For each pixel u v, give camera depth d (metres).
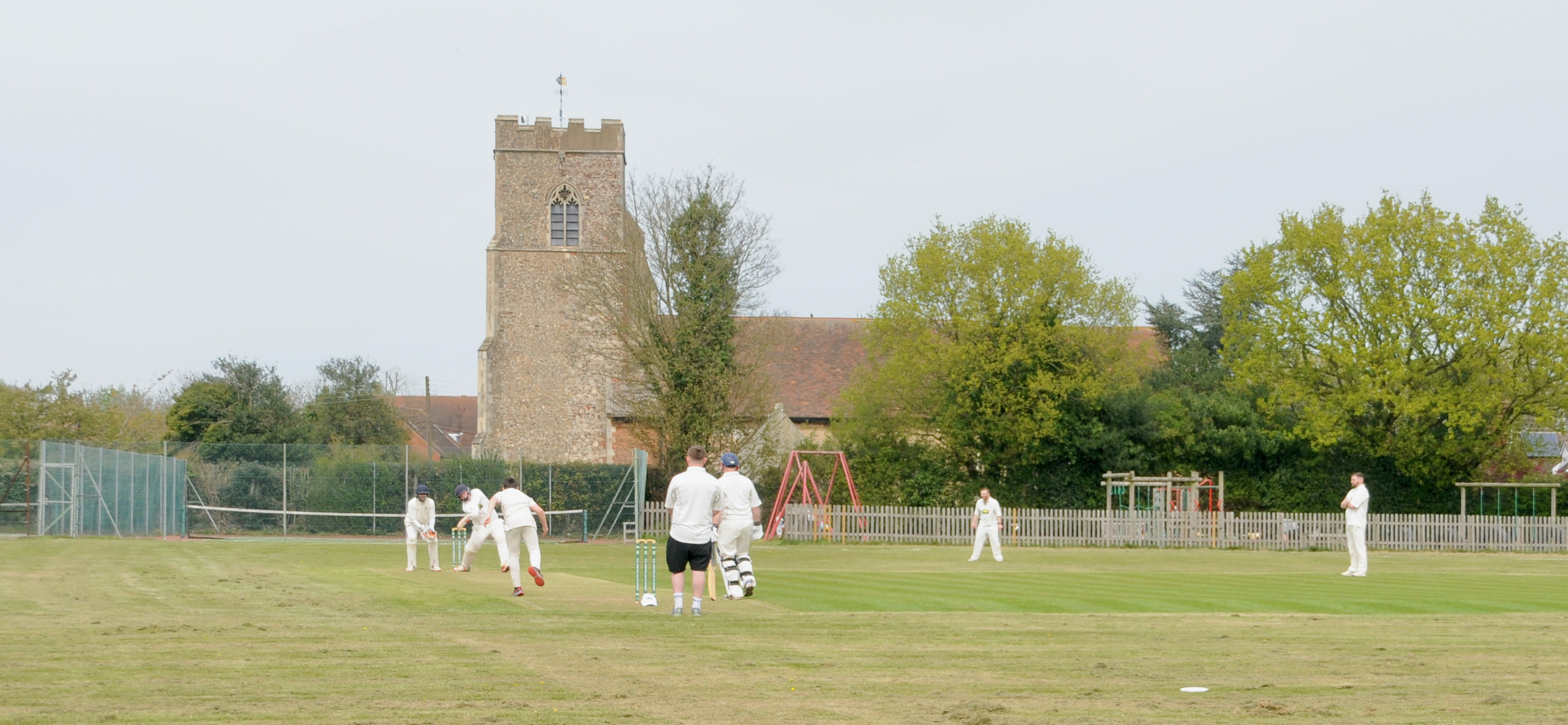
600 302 49.97
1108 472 46.91
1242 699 8.42
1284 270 44.75
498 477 42.00
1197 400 46.78
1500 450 44.25
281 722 7.37
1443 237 42.19
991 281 45.88
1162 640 11.95
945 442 47.72
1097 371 46.06
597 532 42.72
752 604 15.94
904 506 47.12
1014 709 7.98
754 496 16.45
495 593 17.27
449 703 8.06
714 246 47.78
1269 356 44.62
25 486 36.72
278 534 39.91
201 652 10.45
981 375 45.22
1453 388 42.06
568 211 58.38
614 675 9.36
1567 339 40.78
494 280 57.69
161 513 38.41
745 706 8.05
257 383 61.75
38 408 53.03
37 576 19.62
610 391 57.56
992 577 22.25
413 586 18.33
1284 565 28.77
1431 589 19.83
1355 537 23.80
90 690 8.45
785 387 59.69
